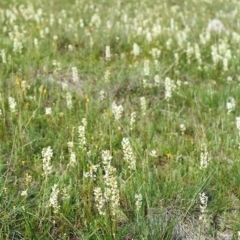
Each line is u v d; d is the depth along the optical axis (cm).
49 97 672
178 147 552
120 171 500
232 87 758
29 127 574
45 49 896
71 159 459
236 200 466
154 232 394
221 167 499
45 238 396
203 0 1780
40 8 1365
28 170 491
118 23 1141
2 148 528
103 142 537
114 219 381
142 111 638
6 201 423
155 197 443
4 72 746
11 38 923
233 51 996
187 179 489
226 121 636
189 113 672
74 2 1559
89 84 742
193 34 1127
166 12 1477
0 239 378
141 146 535
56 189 398
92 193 448
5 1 1410
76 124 566
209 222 420
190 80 814
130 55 930
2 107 586
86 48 930
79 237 403
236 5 1697
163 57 907
